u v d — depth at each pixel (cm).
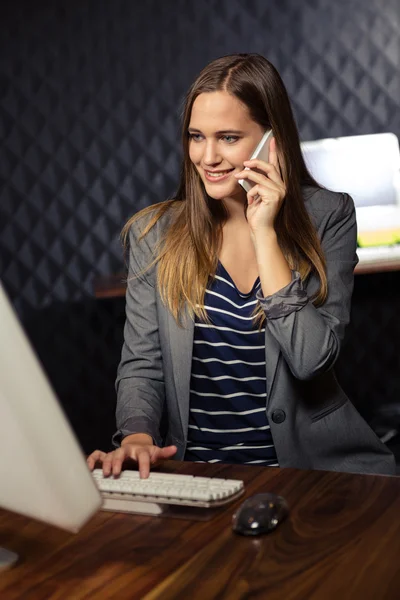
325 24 439
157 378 210
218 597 119
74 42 447
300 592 119
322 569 125
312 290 204
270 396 196
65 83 450
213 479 155
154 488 150
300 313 187
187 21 444
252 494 155
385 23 437
